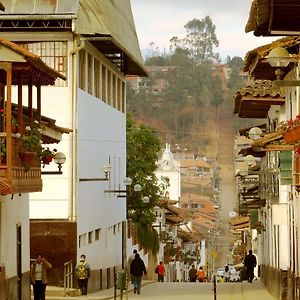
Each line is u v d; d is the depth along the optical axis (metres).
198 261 135.38
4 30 49.94
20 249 39.38
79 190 51.25
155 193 79.38
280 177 40.66
